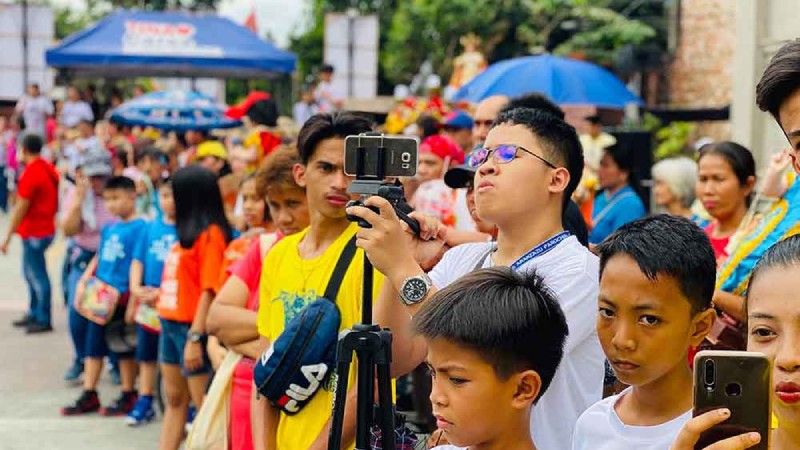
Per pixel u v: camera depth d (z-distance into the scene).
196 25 15.67
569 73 9.02
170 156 11.15
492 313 2.22
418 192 5.94
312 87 18.00
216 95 24.56
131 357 7.21
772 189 4.08
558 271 2.82
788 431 1.87
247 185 5.27
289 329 3.20
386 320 3.02
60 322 10.63
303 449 3.22
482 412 2.24
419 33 27.20
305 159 3.41
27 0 23.33
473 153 3.36
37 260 10.06
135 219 7.21
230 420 3.89
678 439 1.78
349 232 3.37
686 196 6.12
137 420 6.91
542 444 2.72
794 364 1.81
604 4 21.62
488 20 25.58
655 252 2.23
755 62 6.26
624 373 2.27
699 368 1.78
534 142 2.93
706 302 2.29
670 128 15.02
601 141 10.46
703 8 17.77
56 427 6.90
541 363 2.28
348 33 21.08
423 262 3.21
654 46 18.22
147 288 6.63
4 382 8.20
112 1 38.50
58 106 21.48
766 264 1.91
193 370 5.41
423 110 8.49
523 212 2.92
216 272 5.43
